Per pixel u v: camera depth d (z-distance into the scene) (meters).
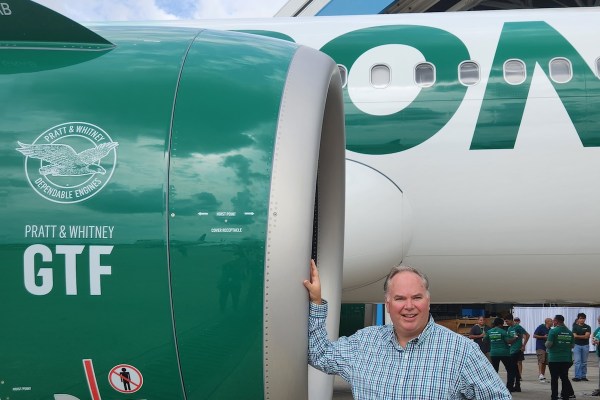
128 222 3.04
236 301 3.04
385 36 7.11
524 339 13.72
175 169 3.09
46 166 3.09
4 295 3.03
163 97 3.24
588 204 6.57
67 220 3.04
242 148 3.13
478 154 6.66
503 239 6.68
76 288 3.03
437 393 2.59
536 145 6.62
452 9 17.22
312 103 3.29
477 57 6.86
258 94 3.28
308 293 3.13
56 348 3.05
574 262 6.74
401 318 2.63
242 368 3.09
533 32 7.01
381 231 6.63
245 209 3.06
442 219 6.68
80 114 3.17
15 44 3.50
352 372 2.83
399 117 6.78
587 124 6.62
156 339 3.05
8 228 3.03
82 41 3.50
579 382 14.18
